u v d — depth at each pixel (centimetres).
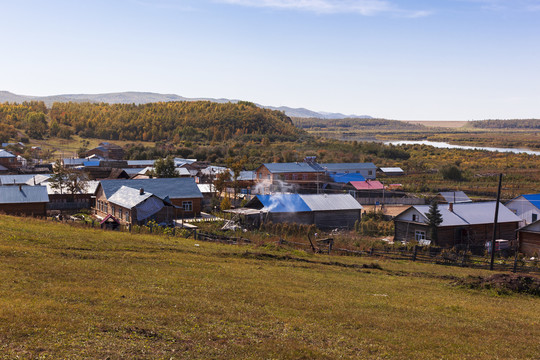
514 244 5081
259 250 3447
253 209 5834
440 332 1689
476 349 1518
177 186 6512
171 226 5006
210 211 6662
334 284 2448
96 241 2973
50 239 2803
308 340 1461
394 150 16350
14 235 2739
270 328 1544
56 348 1145
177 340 1327
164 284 1998
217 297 1881
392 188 9781
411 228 5262
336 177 10456
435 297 2336
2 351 1083
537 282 2683
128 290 1817
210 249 3259
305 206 5769
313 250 3831
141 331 1356
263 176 10706
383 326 1702
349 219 5966
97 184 6925
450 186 10019
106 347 1196
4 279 1738
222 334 1424
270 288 2166
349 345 1452
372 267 3203
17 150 17088
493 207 5550
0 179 8294
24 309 1386
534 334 1766
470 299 2370
